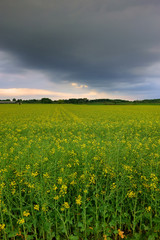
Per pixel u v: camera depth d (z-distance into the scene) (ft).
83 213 12.65
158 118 82.17
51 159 18.72
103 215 12.91
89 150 19.92
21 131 49.98
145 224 13.47
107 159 17.21
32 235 11.84
